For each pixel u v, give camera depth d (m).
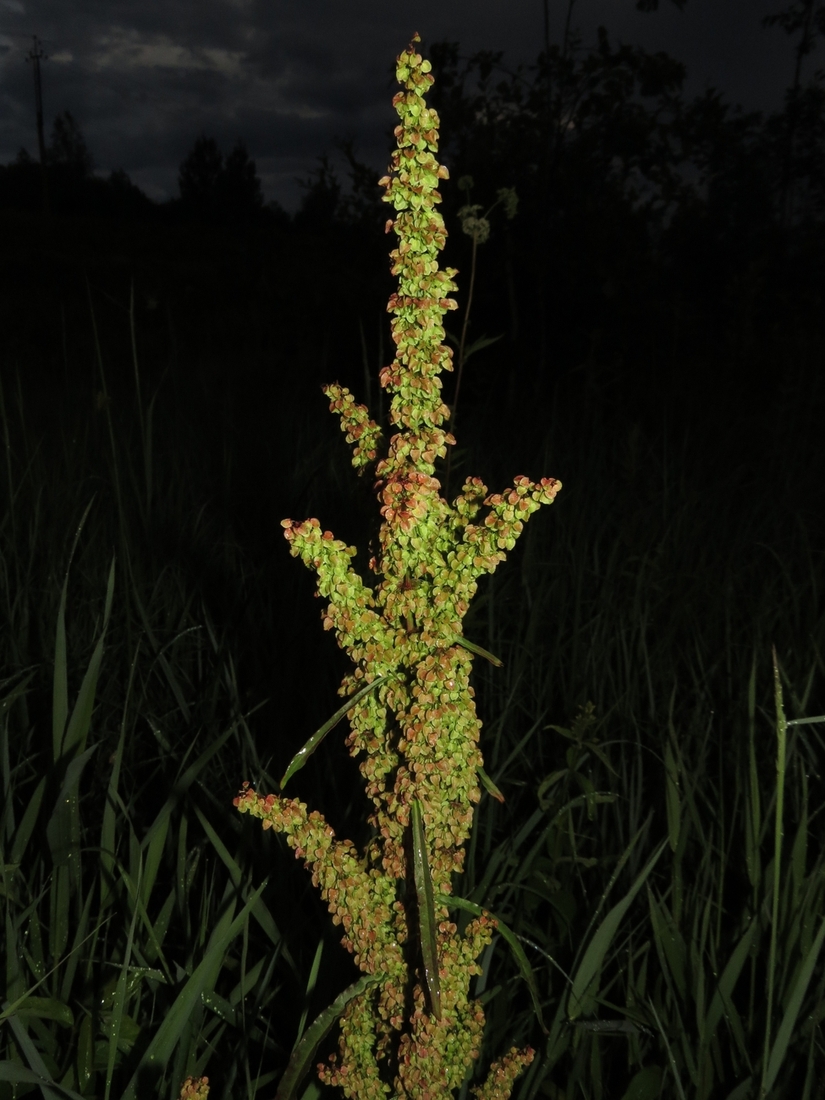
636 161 7.77
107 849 1.90
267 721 2.70
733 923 2.10
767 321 8.34
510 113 7.67
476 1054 1.47
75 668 2.82
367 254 7.77
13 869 1.81
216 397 6.27
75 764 1.81
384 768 1.38
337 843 1.40
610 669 2.86
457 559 1.29
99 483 4.08
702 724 2.57
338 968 1.85
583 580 3.34
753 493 4.54
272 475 4.38
